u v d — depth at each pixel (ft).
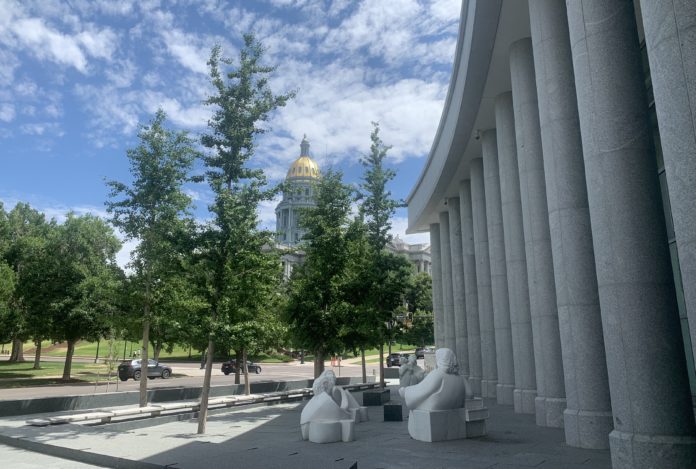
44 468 28.86
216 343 43.50
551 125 37.04
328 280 68.85
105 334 113.19
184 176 56.95
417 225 120.26
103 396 59.52
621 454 23.72
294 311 67.77
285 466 23.35
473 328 81.51
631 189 25.26
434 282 115.65
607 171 26.04
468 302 82.79
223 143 45.50
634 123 25.96
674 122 17.61
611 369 24.93
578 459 27.96
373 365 206.18
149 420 48.88
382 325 77.71
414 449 31.68
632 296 24.27
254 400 64.59
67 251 111.34
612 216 25.52
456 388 35.96
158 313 55.83
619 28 27.25
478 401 38.68
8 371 137.28
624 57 26.86
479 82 56.75
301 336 68.18
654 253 24.44
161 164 56.49
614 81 26.66
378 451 31.17
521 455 29.30
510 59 49.75
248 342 42.73
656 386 23.15
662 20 18.16
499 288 61.67
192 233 43.70
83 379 118.93
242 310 43.21
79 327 108.47
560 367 40.68
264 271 44.88
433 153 89.35
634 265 24.48
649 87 40.60
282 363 230.48
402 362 51.08
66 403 56.13
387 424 45.14
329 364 212.43
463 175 84.38
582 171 35.29
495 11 45.85
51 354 256.32
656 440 22.63
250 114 45.65
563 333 34.22
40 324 108.58
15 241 142.92
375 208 82.94
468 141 71.15
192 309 42.68
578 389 32.60
